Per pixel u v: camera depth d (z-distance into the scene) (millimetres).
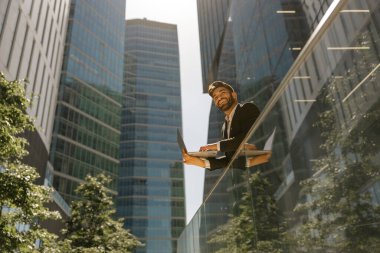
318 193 2500
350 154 2160
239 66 51469
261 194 3682
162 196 99375
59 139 63188
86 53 76750
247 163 4168
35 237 9758
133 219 93750
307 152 2680
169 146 108750
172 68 125062
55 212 10164
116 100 82875
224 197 5484
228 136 4551
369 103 2025
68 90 68812
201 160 4871
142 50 124250
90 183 22312
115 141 78312
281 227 3133
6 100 9703
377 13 2012
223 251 5531
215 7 68000
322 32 2596
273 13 40812
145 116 111812
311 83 2717
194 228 9812
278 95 3348
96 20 83250
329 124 2408
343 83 2289
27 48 28375
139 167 102125
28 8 28453
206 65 72438
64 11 42844
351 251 2102
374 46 2018
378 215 1876
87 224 21234
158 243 92250
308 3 35781
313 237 2557
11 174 8961
